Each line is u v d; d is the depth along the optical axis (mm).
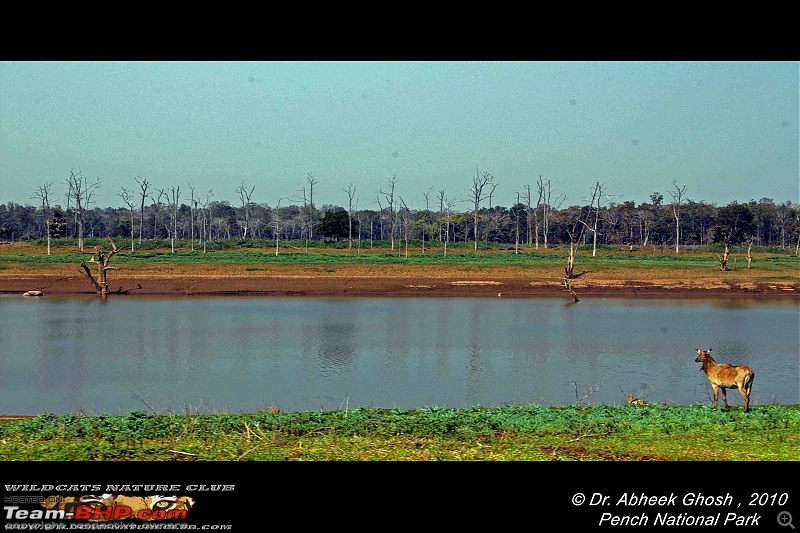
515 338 34656
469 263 72250
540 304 51031
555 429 13836
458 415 14672
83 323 39156
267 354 29844
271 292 57000
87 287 57750
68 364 27375
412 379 25031
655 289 59469
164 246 100375
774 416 14758
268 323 39625
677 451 12539
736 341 34000
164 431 13625
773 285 60031
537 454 12305
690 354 30391
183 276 61156
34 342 32562
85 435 13500
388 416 14617
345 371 26406
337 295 56375
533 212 133125
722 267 67625
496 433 13758
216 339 33844
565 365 27781
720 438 13430
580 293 58250
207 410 20312
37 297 53781
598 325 39594
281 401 21625
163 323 39344
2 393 22562
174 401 21578
